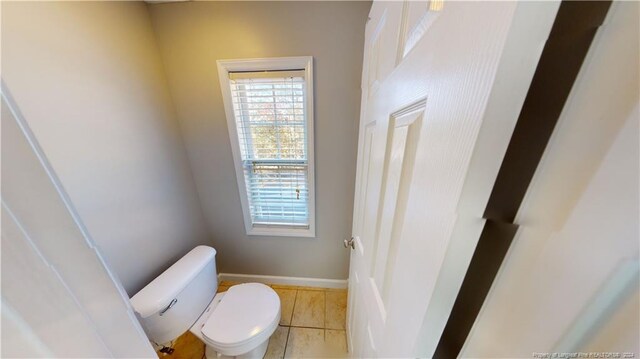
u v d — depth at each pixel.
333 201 1.45
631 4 0.13
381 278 0.57
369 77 0.82
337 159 1.33
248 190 1.49
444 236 0.25
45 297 0.25
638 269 0.14
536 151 0.18
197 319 1.16
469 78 0.21
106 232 0.88
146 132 1.08
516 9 0.16
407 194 0.40
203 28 1.10
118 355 0.32
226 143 1.33
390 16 0.54
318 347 1.31
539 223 0.19
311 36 1.08
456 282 0.25
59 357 0.26
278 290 1.73
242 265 1.73
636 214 0.13
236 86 1.24
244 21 1.07
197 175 1.43
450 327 0.28
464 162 0.21
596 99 0.15
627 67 0.13
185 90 1.22
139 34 1.03
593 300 0.16
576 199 0.16
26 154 0.22
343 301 1.63
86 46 0.81
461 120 0.22
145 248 1.07
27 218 0.23
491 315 0.24
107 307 0.31
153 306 0.93
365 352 0.74
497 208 0.21
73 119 0.77
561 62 0.16
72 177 0.77
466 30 0.22
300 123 1.30
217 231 1.60
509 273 0.21
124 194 0.96
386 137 0.54
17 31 0.63
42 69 0.68
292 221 1.58
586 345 0.17
